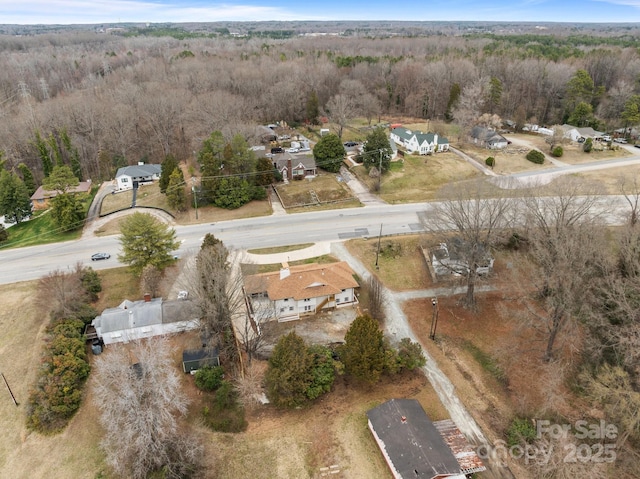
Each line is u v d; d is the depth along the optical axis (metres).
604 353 37.28
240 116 103.94
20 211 72.94
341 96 106.19
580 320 38.31
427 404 37.97
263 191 74.00
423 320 47.44
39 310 48.25
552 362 37.50
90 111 105.50
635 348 31.84
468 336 45.28
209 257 42.84
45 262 58.66
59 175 71.31
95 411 37.69
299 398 36.59
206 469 32.56
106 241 63.50
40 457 34.28
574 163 86.44
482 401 38.28
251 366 40.44
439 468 30.47
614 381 33.16
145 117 105.44
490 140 94.50
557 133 91.75
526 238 48.66
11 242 64.94
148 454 31.52
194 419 36.94
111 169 98.19
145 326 44.12
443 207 53.12
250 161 74.25
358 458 33.62
